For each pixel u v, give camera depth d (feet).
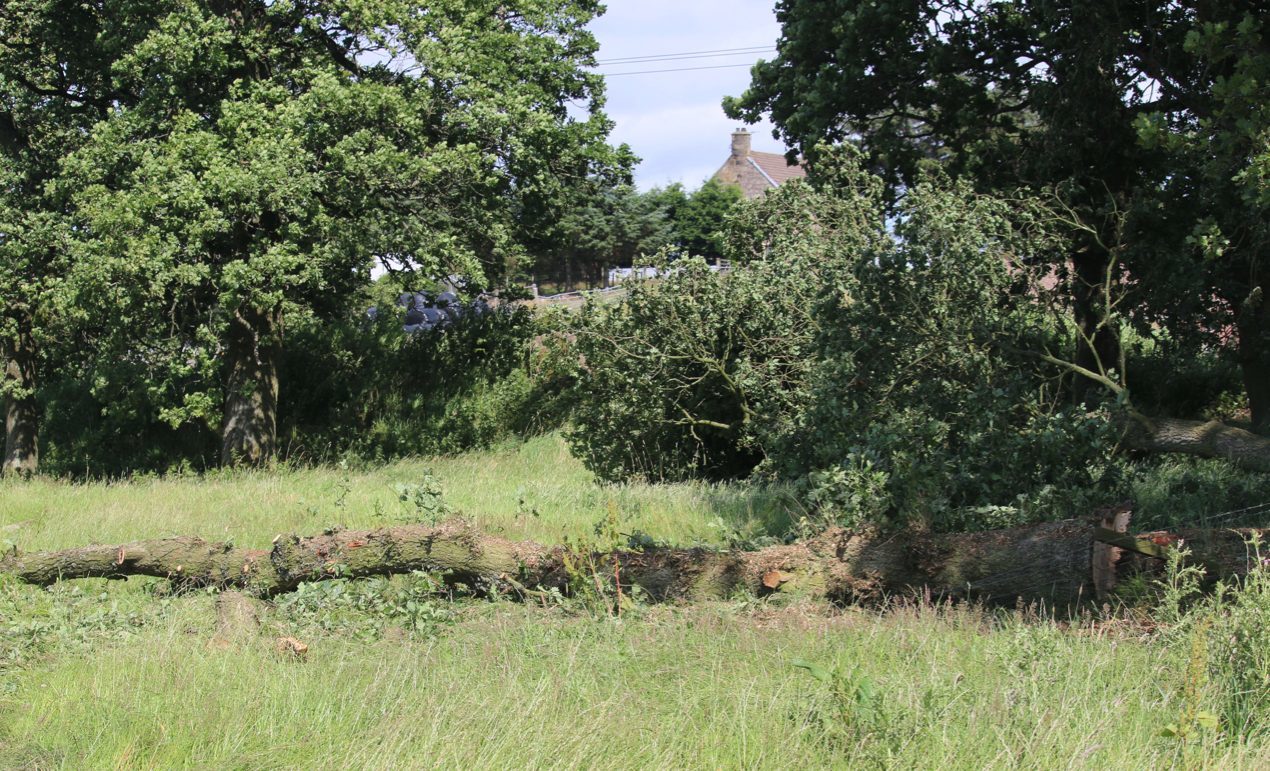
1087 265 51.49
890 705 14.99
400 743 14.70
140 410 82.48
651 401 50.85
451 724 15.29
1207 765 13.46
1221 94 36.17
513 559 23.85
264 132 60.13
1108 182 51.57
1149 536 21.15
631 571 23.08
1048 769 13.56
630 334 50.88
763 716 15.21
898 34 57.82
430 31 65.51
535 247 83.15
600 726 15.14
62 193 65.31
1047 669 16.90
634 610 21.90
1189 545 20.65
